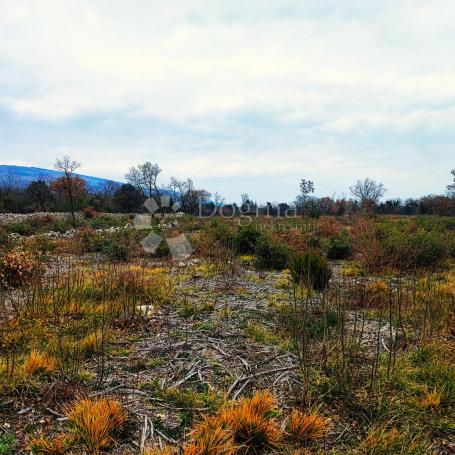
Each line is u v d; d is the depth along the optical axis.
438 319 4.69
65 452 2.35
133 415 2.78
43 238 15.52
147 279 7.22
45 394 2.98
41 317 4.81
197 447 2.27
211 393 3.09
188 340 4.34
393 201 42.69
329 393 3.06
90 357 3.83
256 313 5.41
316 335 4.32
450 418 2.79
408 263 8.39
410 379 3.36
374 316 5.16
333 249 11.52
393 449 2.42
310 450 2.45
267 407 2.80
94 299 5.82
